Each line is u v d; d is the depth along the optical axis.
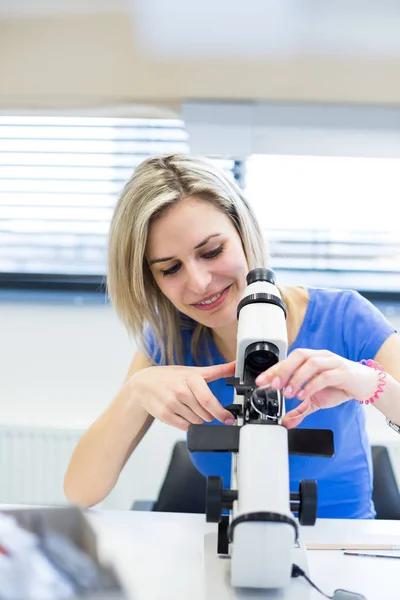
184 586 0.85
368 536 1.01
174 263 1.06
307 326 1.25
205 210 1.04
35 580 0.58
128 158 2.26
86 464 1.18
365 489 1.28
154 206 1.01
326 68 1.01
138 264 1.07
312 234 2.29
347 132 1.14
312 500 0.74
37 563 0.60
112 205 2.31
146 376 1.03
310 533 1.02
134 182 1.06
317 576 0.87
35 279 2.37
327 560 0.92
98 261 2.37
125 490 2.14
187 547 0.96
